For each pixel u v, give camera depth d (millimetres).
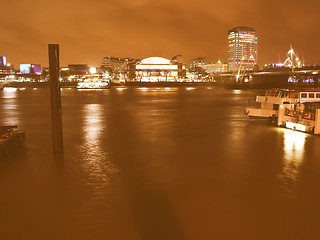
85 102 48906
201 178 9273
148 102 48688
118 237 5844
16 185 8703
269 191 8172
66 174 9727
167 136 16672
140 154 12422
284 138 15938
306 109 19016
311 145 14109
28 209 7109
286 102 21484
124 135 17047
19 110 34562
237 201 7500
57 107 12336
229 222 6418
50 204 7383
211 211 6941
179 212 6887
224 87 182375
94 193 8062
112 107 38250
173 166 10617
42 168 10422
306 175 9555
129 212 6906
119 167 10523
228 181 8992
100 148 13609
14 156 12141
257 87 156125
